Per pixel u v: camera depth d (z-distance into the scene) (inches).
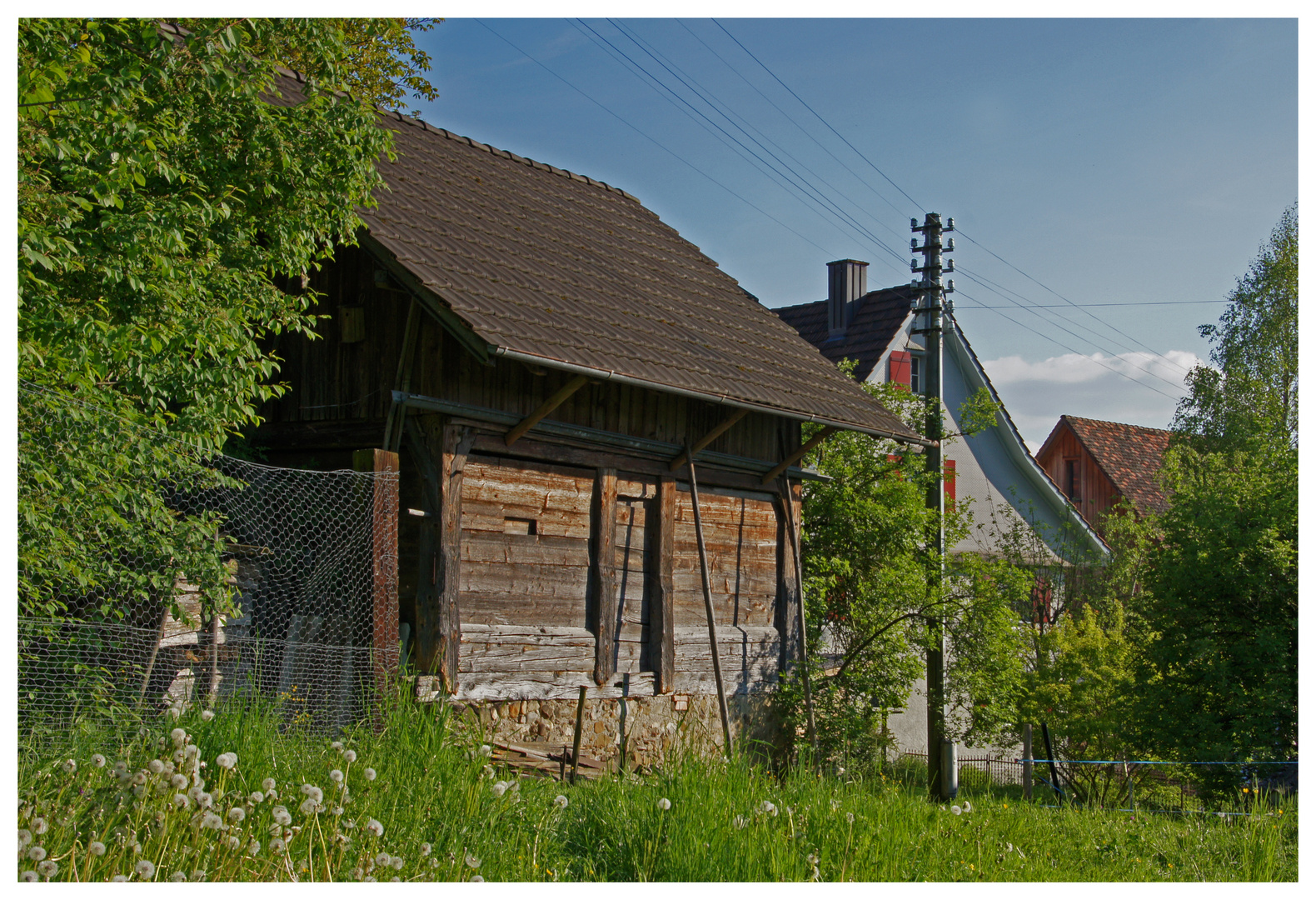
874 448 587.5
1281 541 534.6
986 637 546.9
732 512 467.5
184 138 252.4
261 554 293.7
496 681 350.3
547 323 360.5
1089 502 1261.1
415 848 185.6
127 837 148.1
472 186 467.5
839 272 908.6
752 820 234.8
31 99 203.0
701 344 442.6
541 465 377.7
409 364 346.9
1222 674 519.8
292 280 371.6
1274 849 300.7
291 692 266.4
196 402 245.9
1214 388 978.7
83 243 222.7
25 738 194.9
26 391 196.7
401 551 350.9
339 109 279.1
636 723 403.2
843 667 528.1
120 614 238.4
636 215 584.7
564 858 215.2
